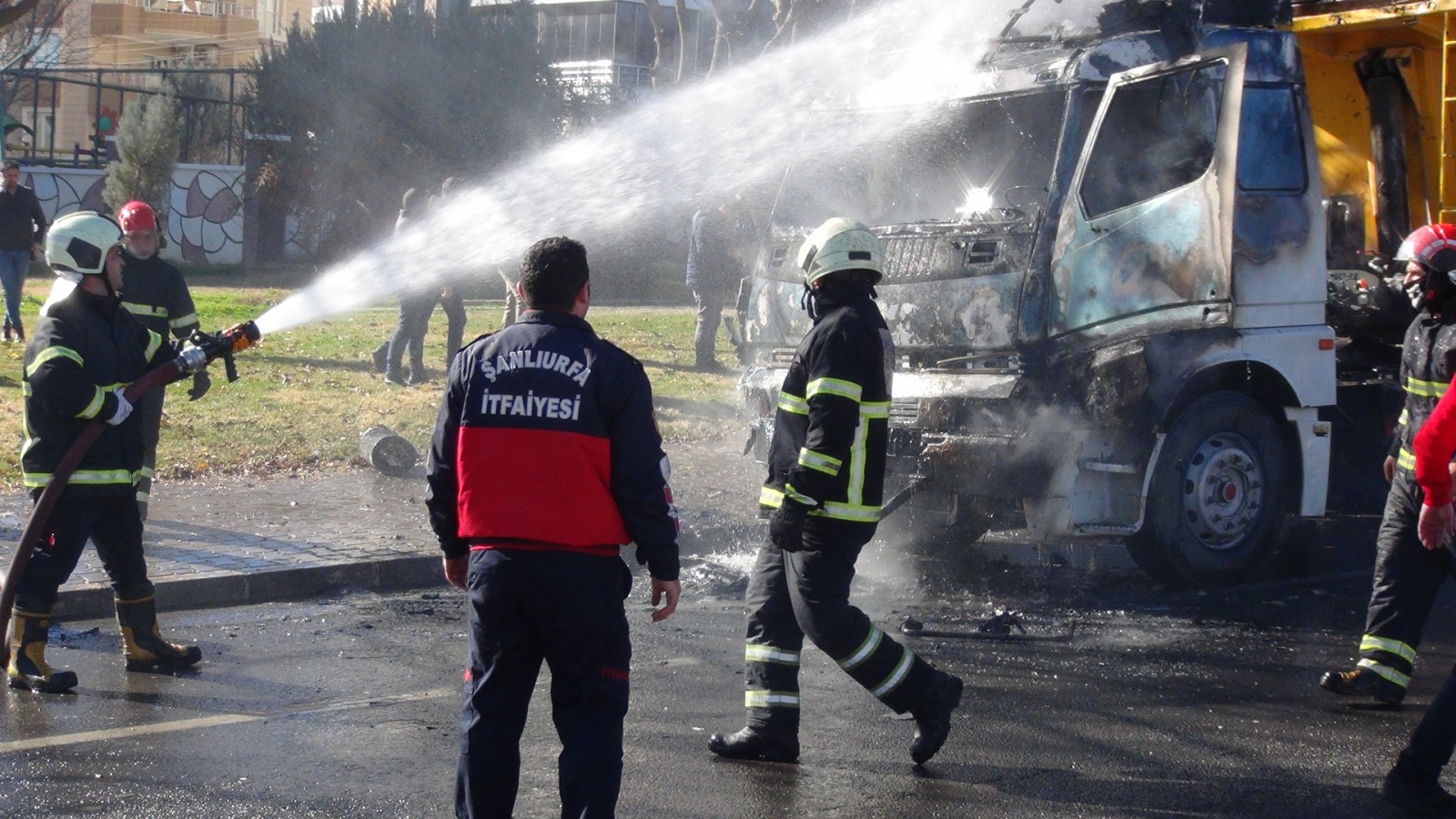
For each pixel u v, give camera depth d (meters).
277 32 39.62
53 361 5.52
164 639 6.35
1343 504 9.12
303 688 5.82
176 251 28.61
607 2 32.25
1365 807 4.65
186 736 5.16
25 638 5.72
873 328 4.87
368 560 7.77
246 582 7.36
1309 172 7.71
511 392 3.90
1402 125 9.20
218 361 14.24
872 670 4.85
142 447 6.05
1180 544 7.68
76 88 39.41
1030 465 7.27
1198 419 7.66
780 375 8.33
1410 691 6.01
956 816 4.52
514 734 3.97
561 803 4.15
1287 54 7.67
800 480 4.76
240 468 10.29
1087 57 7.41
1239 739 5.32
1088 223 7.30
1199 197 7.39
